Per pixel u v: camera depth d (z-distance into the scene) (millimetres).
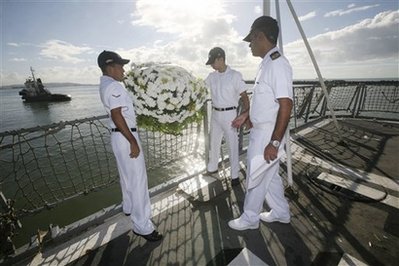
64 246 2379
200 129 4148
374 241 2291
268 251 2213
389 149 4605
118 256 2219
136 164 2270
